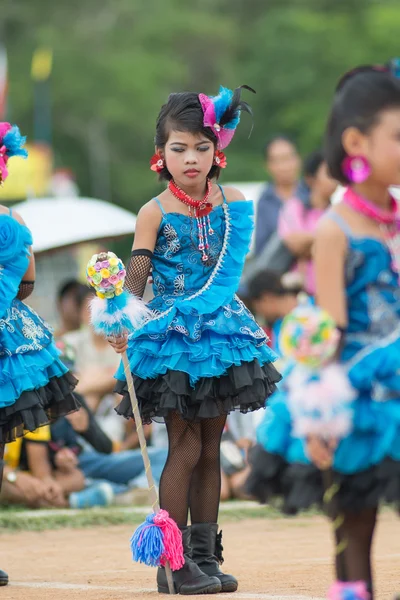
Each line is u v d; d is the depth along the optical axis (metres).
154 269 14.42
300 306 10.23
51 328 15.63
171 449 14.38
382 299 10.66
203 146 14.22
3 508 23.78
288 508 10.53
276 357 14.52
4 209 15.52
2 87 109.62
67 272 42.97
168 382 13.80
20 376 14.80
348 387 10.02
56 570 16.47
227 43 139.75
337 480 10.28
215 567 14.25
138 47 134.38
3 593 14.04
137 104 130.12
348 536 10.57
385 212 10.76
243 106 14.42
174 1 142.75
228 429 24.80
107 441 24.03
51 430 23.66
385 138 10.43
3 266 15.01
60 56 129.75
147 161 135.38
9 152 15.52
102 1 138.75
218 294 14.18
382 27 135.25
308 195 26.77
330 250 10.59
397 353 10.37
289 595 13.17
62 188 87.94
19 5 136.25
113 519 22.09
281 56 134.25
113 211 31.59
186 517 14.27
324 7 147.88
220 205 14.59
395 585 13.76
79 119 130.88
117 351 13.58
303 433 9.95
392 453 10.09
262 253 26.92
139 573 15.95
